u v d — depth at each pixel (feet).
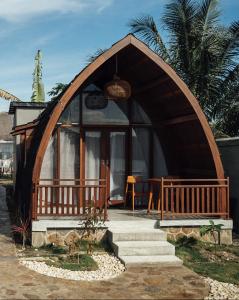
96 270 29.43
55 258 32.01
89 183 46.39
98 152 46.88
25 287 25.48
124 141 47.60
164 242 34.24
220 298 24.49
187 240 37.91
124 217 39.96
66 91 35.73
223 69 64.39
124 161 47.50
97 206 40.09
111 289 25.58
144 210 44.70
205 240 38.19
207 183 41.47
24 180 44.68
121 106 47.32
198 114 38.14
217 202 38.70
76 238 36.32
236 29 64.28
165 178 44.32
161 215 37.83
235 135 67.31
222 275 29.01
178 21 64.80
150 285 26.48
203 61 63.62
